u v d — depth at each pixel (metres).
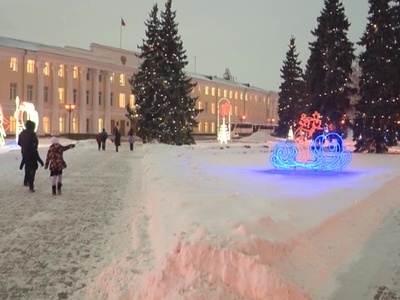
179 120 41.53
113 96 69.44
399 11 32.62
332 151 20.81
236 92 95.06
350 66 38.31
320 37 38.56
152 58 41.34
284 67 66.19
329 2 38.06
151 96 41.41
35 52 56.34
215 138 69.56
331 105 38.06
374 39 33.25
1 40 54.97
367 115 33.41
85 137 60.62
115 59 69.62
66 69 60.97
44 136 56.28
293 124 59.19
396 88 33.28
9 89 54.03
